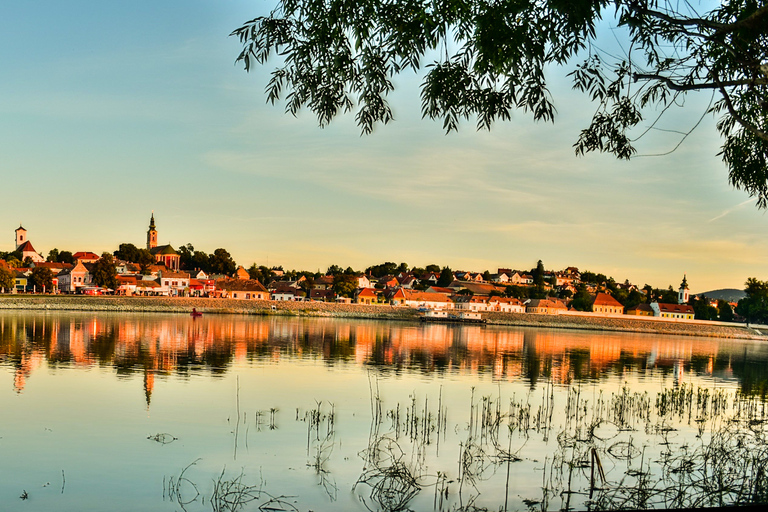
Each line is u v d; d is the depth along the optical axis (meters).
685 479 21.81
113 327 84.31
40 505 18.31
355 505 18.67
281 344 68.94
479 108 14.34
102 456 23.02
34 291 174.38
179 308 145.12
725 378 57.66
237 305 153.88
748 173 18.14
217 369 45.59
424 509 18.52
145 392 35.00
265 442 25.30
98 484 20.19
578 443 26.89
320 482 20.66
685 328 164.62
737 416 34.44
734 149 18.14
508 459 24.00
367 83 14.18
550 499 19.58
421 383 42.44
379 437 26.52
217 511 17.92
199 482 20.47
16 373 40.34
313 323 118.88
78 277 186.00
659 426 30.77
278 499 19.11
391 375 46.00
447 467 22.75
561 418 31.92
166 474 21.22
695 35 13.09
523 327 150.75
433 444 25.86
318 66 14.34
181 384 38.06
